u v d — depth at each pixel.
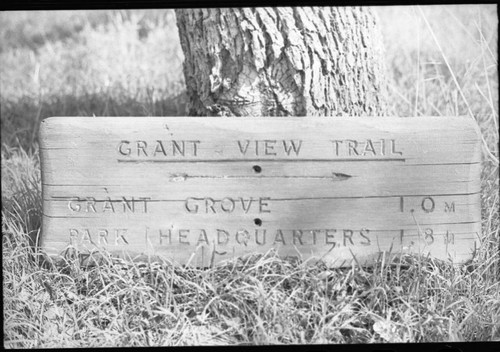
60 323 3.12
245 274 3.17
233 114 3.54
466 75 4.48
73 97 5.16
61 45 6.43
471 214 3.31
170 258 3.27
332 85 3.55
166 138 3.23
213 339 3.06
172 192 3.25
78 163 3.24
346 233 3.27
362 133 3.24
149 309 3.07
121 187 3.24
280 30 3.43
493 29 5.36
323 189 3.26
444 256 3.30
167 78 5.26
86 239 3.27
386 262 3.28
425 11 5.67
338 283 3.18
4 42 6.61
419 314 3.07
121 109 4.91
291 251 3.27
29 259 3.35
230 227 3.26
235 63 3.49
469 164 3.28
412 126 3.25
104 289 3.12
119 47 6.00
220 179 3.24
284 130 3.23
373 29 3.74
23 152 4.35
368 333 3.08
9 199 3.70
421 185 3.27
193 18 3.58
